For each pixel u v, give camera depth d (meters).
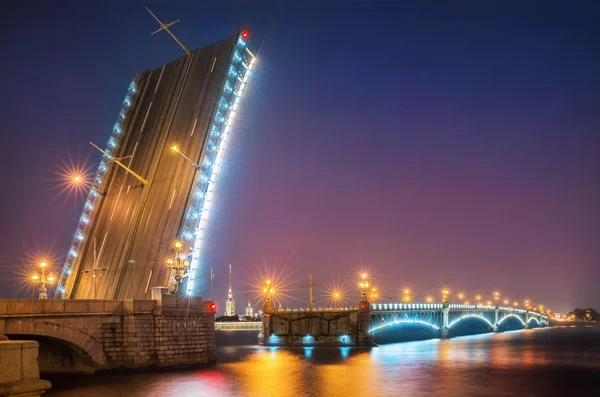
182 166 80.06
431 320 150.88
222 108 81.25
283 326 118.06
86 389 43.41
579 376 60.81
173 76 89.00
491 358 84.94
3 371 10.32
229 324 184.12
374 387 50.56
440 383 53.97
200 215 78.81
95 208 90.38
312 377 57.47
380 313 117.50
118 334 51.12
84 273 87.81
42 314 45.12
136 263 78.94
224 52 82.50
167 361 53.84
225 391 44.56
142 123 90.06
